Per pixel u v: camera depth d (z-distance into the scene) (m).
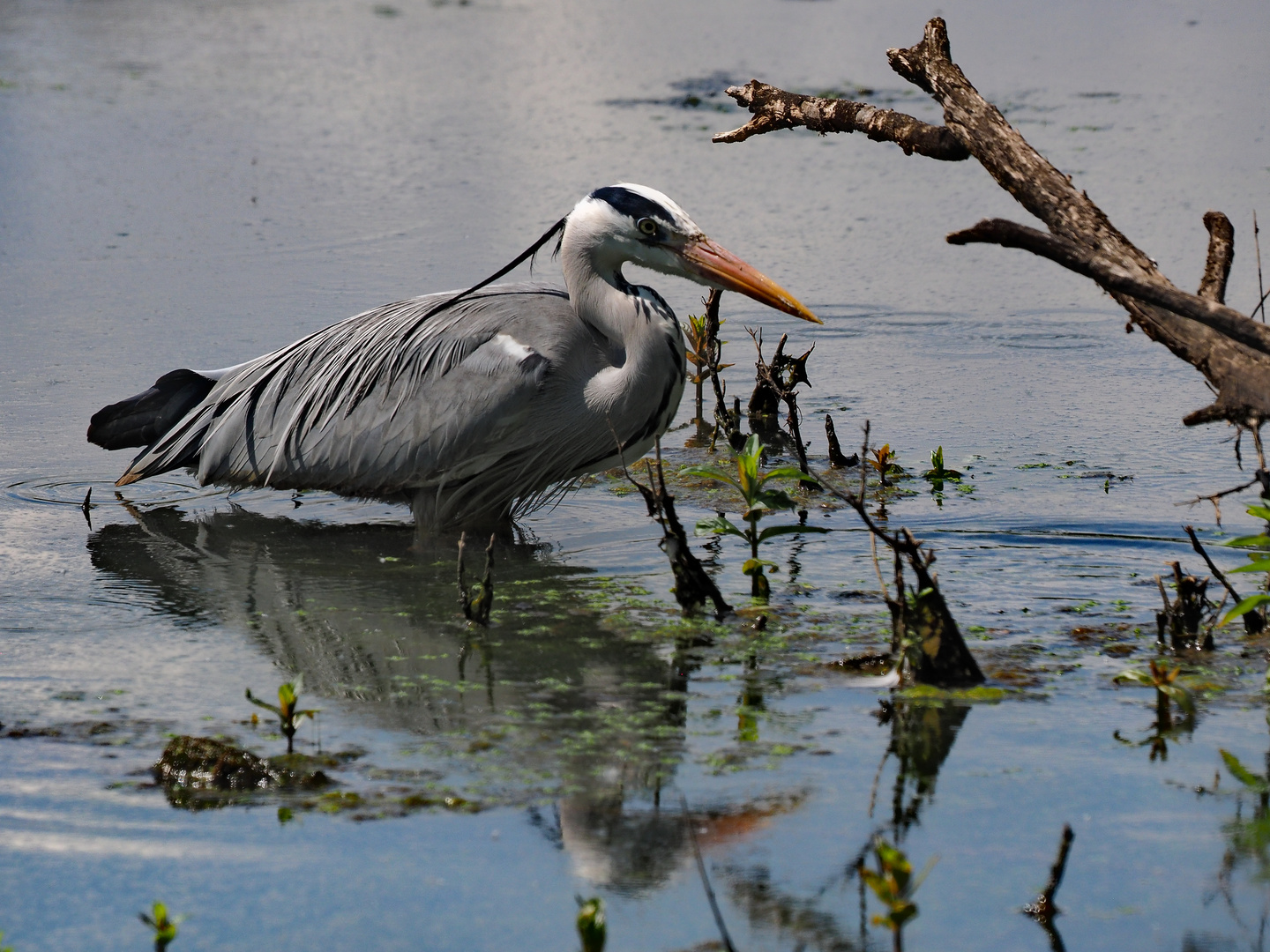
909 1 41.91
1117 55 33.25
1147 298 6.60
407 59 34.53
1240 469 12.65
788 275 19.27
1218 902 6.21
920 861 6.57
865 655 8.91
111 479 13.18
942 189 23.73
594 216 11.38
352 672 8.93
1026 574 10.41
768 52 34.06
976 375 15.77
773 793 7.22
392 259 19.38
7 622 9.77
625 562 10.96
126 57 34.31
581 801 7.18
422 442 11.49
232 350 15.82
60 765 7.59
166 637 9.52
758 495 9.94
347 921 6.14
